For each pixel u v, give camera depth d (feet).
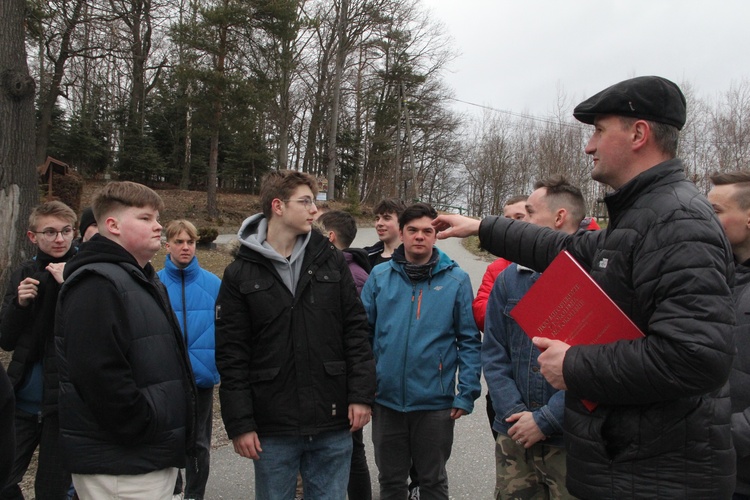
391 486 10.14
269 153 108.47
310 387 8.23
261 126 107.65
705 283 4.63
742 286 7.64
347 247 13.64
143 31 96.48
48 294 9.73
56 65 69.87
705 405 4.99
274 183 8.60
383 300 10.52
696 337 4.50
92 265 6.89
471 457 13.99
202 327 11.41
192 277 11.71
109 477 6.67
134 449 6.77
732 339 4.62
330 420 8.35
